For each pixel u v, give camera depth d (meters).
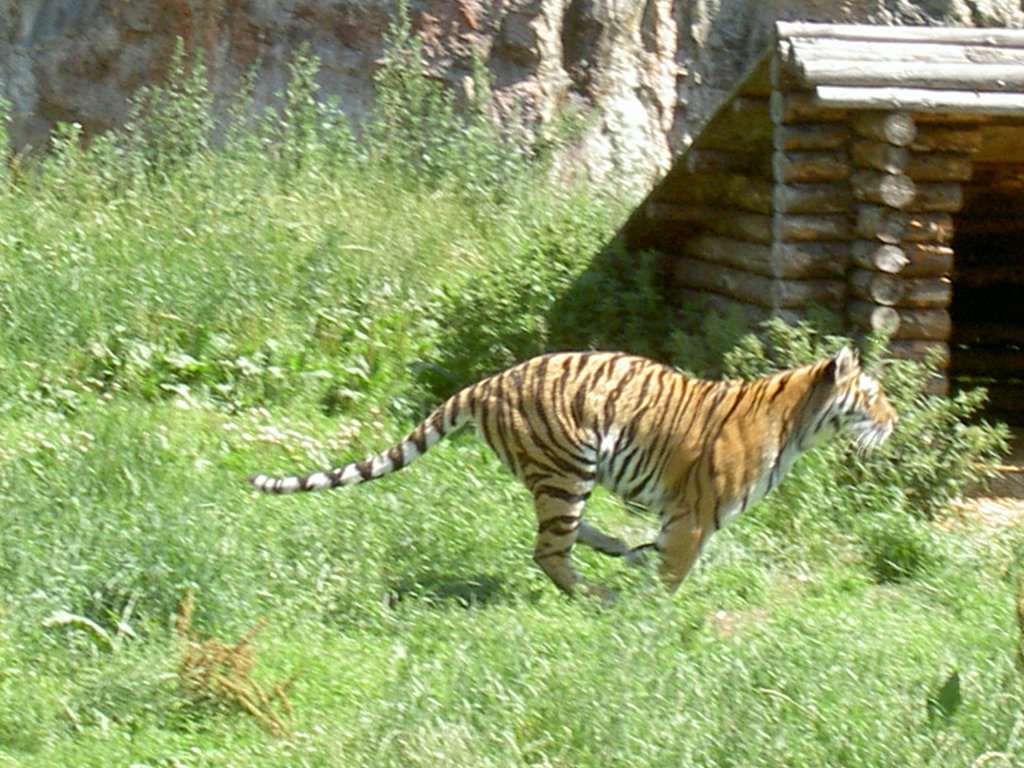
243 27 23.81
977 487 15.26
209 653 9.13
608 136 24.70
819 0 25.72
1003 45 14.35
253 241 17.39
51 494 11.47
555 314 16.89
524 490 13.27
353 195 19.62
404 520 11.87
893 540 12.57
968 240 19.25
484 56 24.17
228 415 14.94
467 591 11.16
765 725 8.33
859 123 14.49
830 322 14.55
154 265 16.56
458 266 18.58
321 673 9.59
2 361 14.83
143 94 23.48
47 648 9.55
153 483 11.84
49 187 18.48
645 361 11.79
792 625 10.41
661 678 8.66
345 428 14.97
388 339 16.52
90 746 8.63
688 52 25.83
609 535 12.40
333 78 23.88
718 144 15.90
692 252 17.45
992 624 11.02
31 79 23.80
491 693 8.59
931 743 8.16
